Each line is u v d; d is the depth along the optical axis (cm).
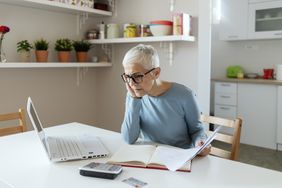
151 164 116
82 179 107
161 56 281
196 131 152
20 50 246
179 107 149
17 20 253
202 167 116
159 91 149
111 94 326
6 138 161
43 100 282
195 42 257
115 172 106
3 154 135
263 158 338
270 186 99
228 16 427
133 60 130
